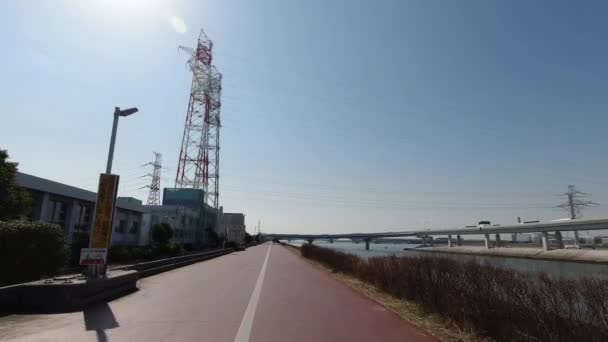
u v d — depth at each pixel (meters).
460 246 109.88
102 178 12.71
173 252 41.50
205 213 76.06
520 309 6.81
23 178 25.50
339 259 23.86
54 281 10.08
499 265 9.26
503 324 6.89
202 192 72.31
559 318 6.05
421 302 9.95
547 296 6.49
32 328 7.45
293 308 10.19
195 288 14.20
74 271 20.61
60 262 14.45
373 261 16.38
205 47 66.06
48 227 14.06
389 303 11.02
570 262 65.69
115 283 11.89
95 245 12.20
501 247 95.62
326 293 13.34
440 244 134.75
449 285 9.11
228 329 7.62
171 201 71.88
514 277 7.65
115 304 10.41
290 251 63.88
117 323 8.01
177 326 7.82
